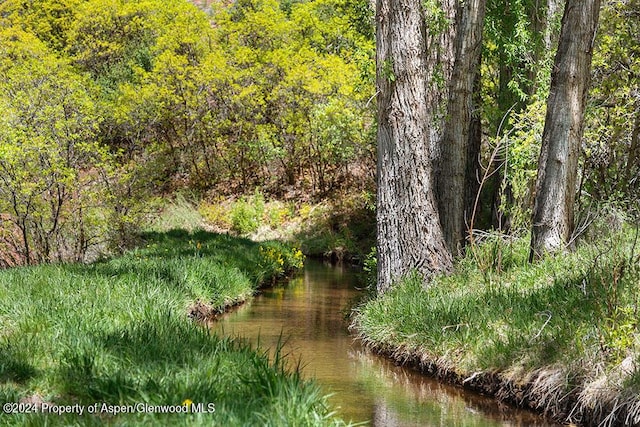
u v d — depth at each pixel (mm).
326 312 12312
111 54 36469
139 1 37656
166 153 30844
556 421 6500
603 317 6832
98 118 17766
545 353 6996
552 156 10109
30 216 15180
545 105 13383
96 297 8789
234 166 32344
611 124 12109
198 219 28875
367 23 20453
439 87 11406
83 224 16328
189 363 6098
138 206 17875
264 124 29953
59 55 35344
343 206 26859
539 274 9164
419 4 10398
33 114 15328
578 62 9930
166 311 8359
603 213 10625
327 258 23547
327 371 8219
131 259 13812
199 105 30484
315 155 29641
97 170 16734
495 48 15555
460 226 11211
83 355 5957
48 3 37625
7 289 9070
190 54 32531
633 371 6195
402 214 10398
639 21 12461
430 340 8250
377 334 9180
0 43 25938
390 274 10477
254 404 5223
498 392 7164
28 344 6371
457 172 11148
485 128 19297
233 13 36188
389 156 10500
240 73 29516
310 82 27562
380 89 10578
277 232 27062
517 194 11172
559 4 15711
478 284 9477
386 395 7305
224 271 13328
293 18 33750
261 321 11312
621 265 7469
